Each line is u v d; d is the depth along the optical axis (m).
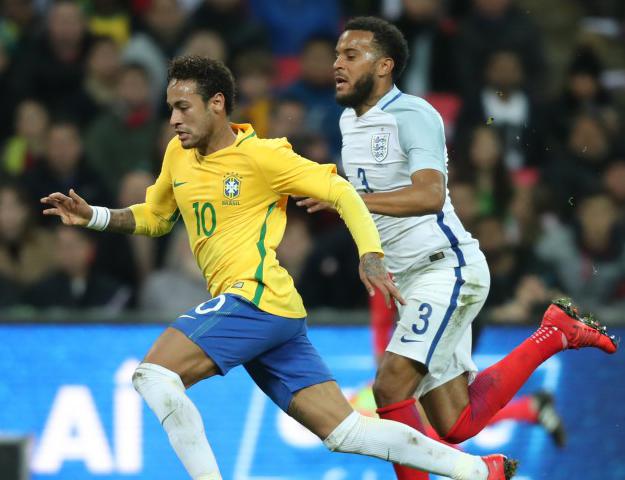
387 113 19.94
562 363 29.23
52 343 28.39
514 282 32.28
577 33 45.50
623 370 29.38
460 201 31.30
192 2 40.94
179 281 30.80
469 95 35.91
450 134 35.84
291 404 18.80
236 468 28.30
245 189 18.55
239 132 18.83
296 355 18.84
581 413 29.12
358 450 18.64
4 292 30.83
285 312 18.58
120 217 19.66
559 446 28.53
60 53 37.44
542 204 34.16
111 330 28.55
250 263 18.53
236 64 36.19
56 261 31.62
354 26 20.23
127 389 28.36
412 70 37.00
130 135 35.44
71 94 37.41
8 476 20.91
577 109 37.62
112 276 31.25
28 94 37.28
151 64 37.34
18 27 39.28
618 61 44.69
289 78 39.00
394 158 19.91
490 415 20.98
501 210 33.50
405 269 20.41
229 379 28.55
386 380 20.06
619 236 34.50
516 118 36.28
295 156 18.52
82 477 28.12
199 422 17.81
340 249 29.83
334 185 18.30
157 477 28.22
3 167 36.06
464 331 20.48
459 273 20.23
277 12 39.50
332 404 18.67
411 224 20.19
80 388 28.31
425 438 18.69
